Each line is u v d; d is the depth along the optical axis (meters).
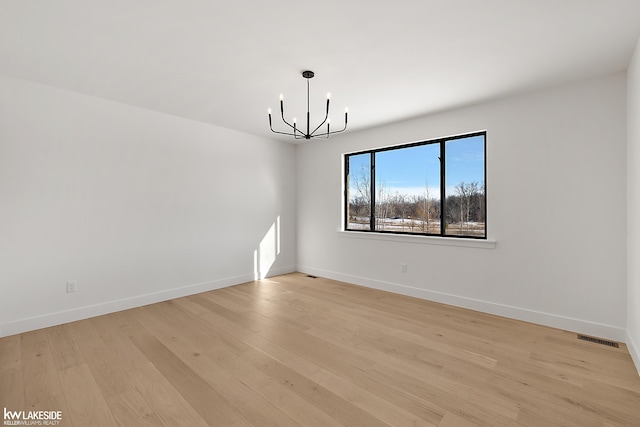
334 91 3.17
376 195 4.64
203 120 4.21
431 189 4.06
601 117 2.78
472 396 1.93
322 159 5.17
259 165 5.01
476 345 2.63
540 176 3.10
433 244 3.89
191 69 2.70
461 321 3.19
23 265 2.93
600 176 2.79
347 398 1.91
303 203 5.49
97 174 3.37
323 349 2.56
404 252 4.18
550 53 2.40
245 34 2.16
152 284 3.81
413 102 3.46
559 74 2.76
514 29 2.09
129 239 3.62
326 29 2.10
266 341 2.72
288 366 2.29
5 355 2.46
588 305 2.86
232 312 3.47
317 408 1.81
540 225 3.10
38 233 3.01
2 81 2.82
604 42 2.24
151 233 3.80
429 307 3.65
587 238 2.86
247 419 1.72
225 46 2.32
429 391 1.98
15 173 2.89
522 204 3.21
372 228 4.68
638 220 2.22
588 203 2.85
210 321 3.20
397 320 3.22
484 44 2.28
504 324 3.10
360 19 1.99
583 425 1.67
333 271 5.05
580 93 2.88
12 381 2.09
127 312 3.47
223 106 3.65
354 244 4.75
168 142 3.95
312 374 2.18
